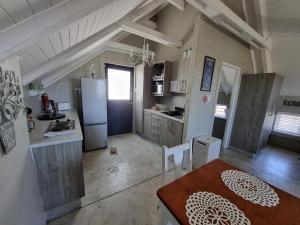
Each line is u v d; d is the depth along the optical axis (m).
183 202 0.93
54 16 0.77
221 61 2.79
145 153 3.12
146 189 2.03
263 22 2.54
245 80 3.27
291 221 0.82
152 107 3.99
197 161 2.62
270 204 0.94
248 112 3.28
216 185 1.11
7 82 0.87
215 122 4.04
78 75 3.28
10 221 0.77
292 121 3.72
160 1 2.53
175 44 3.13
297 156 3.35
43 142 1.37
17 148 0.98
